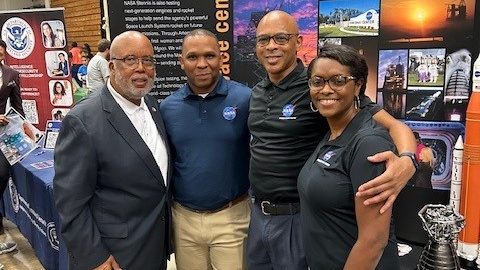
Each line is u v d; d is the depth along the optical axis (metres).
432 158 2.44
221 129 1.95
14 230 3.83
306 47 2.77
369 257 1.28
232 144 1.97
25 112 3.89
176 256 2.13
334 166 1.37
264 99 1.82
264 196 1.83
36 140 3.05
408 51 2.41
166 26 2.94
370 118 1.45
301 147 1.73
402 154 1.35
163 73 2.99
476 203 2.13
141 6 2.89
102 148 1.67
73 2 8.53
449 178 2.41
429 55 2.35
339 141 1.41
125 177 1.71
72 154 1.65
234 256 2.07
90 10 7.90
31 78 3.81
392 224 1.51
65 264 2.39
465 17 2.21
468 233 2.16
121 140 1.71
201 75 1.92
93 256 1.67
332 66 1.41
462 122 2.32
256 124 1.82
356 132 1.39
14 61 3.81
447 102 2.34
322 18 2.67
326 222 1.42
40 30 3.68
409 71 2.42
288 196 1.76
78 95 5.27
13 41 3.76
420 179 2.49
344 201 1.36
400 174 1.25
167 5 2.92
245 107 1.98
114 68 1.73
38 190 2.71
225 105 1.97
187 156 1.97
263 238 1.85
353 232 1.38
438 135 2.40
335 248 1.41
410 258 2.39
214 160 1.96
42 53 3.72
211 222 2.02
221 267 2.08
